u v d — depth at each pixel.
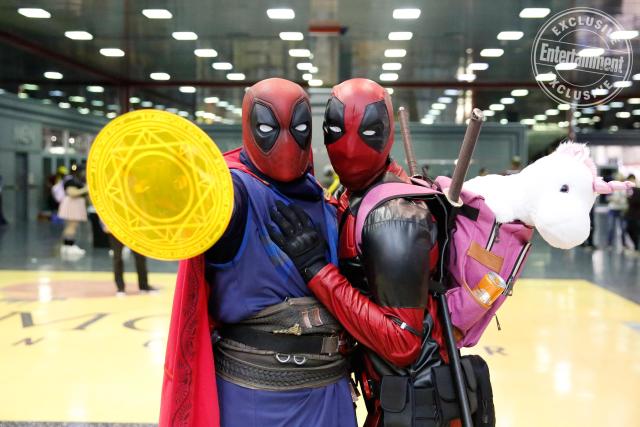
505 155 14.38
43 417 3.45
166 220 1.41
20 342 5.10
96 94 15.28
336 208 1.84
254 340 1.65
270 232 1.62
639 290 7.88
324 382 1.69
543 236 1.82
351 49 10.37
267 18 8.62
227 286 1.64
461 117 14.12
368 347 1.72
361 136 1.68
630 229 12.45
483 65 11.18
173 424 1.58
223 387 1.67
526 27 8.73
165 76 13.00
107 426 3.32
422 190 1.68
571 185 1.76
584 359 4.82
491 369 4.55
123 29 9.48
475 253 1.79
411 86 12.88
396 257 1.55
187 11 8.41
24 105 17.83
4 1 8.06
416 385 1.71
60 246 12.37
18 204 18.56
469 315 1.79
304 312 1.64
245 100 1.65
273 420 1.63
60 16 8.82
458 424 1.82
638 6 7.55
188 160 1.40
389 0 7.62
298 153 1.62
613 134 15.27
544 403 3.86
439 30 9.08
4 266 9.55
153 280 8.28
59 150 18.61
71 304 6.65
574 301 7.13
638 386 4.18
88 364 4.50
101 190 1.39
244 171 1.65
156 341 5.16
